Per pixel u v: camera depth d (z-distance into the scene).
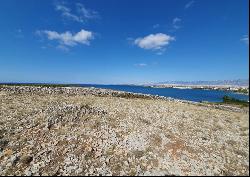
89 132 16.19
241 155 13.71
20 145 13.93
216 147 14.89
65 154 13.16
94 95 36.00
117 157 13.07
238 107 23.42
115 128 17.33
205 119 21.89
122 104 27.62
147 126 18.41
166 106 28.78
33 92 33.38
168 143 15.13
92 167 12.03
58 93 34.53
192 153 13.88
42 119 18.11
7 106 22.12
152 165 12.35
